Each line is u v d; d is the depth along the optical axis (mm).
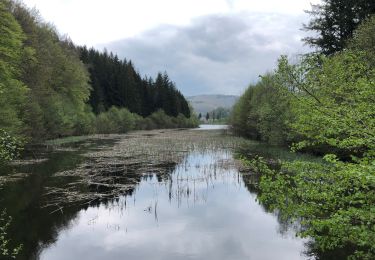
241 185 19688
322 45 26547
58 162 27109
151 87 114625
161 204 16141
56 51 52594
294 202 6953
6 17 30266
